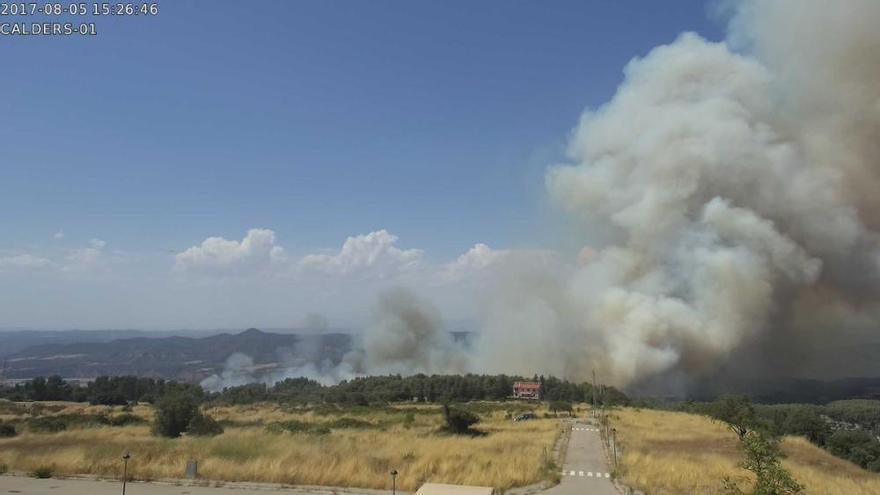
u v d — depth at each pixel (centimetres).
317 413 7525
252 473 2577
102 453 2973
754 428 2539
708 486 2644
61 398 10612
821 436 5566
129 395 11038
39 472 2545
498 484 2598
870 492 2986
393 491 2250
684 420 6594
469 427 5238
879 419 8906
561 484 2769
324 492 2362
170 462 2816
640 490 2597
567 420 6594
